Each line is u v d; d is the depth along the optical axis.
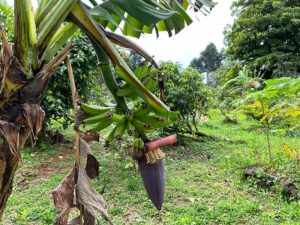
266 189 4.24
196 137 7.68
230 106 10.89
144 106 1.20
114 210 3.54
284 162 4.95
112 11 1.23
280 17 13.49
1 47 1.07
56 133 6.50
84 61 5.87
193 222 3.29
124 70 1.11
